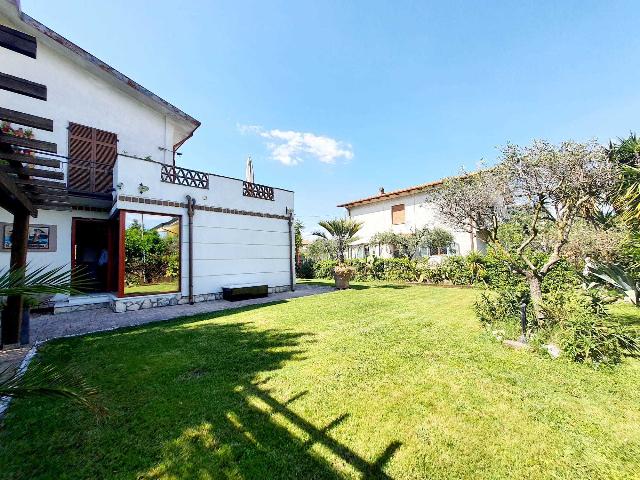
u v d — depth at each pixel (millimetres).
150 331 5777
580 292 5195
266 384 3412
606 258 5824
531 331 4965
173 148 13195
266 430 2551
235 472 2080
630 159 7344
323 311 7691
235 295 9609
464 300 9242
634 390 3195
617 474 2061
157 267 9156
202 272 9500
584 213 6277
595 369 3738
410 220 19297
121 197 8070
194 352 4520
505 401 3002
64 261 8742
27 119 2811
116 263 9883
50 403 2990
